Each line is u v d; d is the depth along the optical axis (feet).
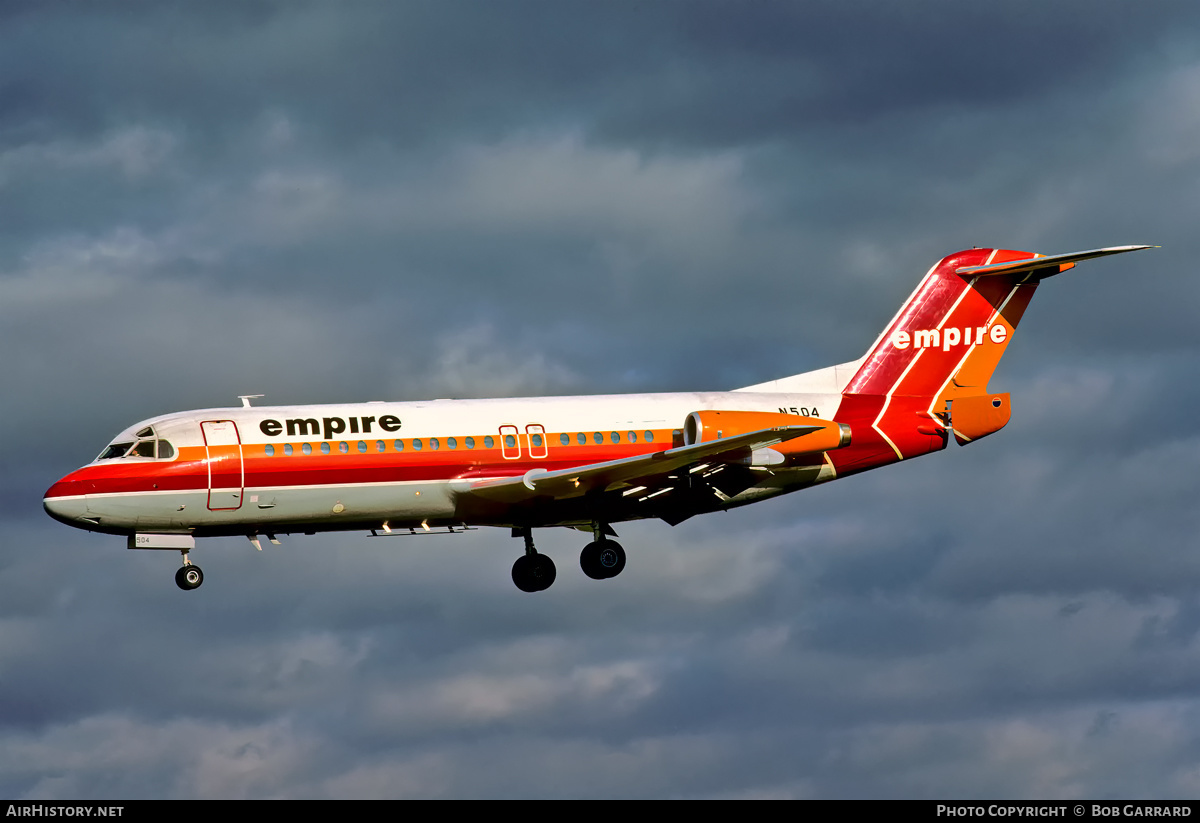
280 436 432.66
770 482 480.23
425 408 449.48
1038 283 510.99
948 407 505.66
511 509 455.22
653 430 466.29
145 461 423.23
